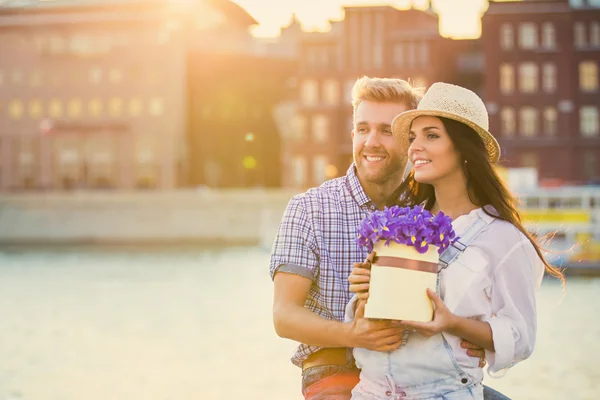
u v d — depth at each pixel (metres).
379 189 4.15
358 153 4.12
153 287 31.30
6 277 36.09
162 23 68.25
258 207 56.47
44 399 11.99
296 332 3.64
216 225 56.41
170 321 21.94
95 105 68.62
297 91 66.50
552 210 25.95
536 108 59.56
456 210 3.58
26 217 58.12
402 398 3.38
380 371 3.41
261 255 47.00
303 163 62.78
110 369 14.65
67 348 17.39
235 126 71.56
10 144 69.31
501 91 59.69
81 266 41.00
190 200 56.81
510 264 3.39
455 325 3.25
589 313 21.06
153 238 56.97
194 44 71.25
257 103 71.94
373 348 3.35
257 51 73.38
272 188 72.19
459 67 67.62
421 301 3.23
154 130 67.81
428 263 3.24
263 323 21.25
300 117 62.88
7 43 69.62
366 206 4.03
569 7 59.03
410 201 3.89
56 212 57.84
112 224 57.31
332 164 62.25
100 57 68.56
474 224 3.45
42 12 69.31
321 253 3.96
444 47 65.69
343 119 62.44
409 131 3.64
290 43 74.31
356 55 62.22
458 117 3.45
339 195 4.06
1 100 69.56
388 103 4.11
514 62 59.62
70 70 68.88
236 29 72.88
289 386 12.85
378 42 61.97
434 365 3.34
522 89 59.62
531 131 59.72
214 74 71.56
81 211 57.75
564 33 59.12
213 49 71.62
